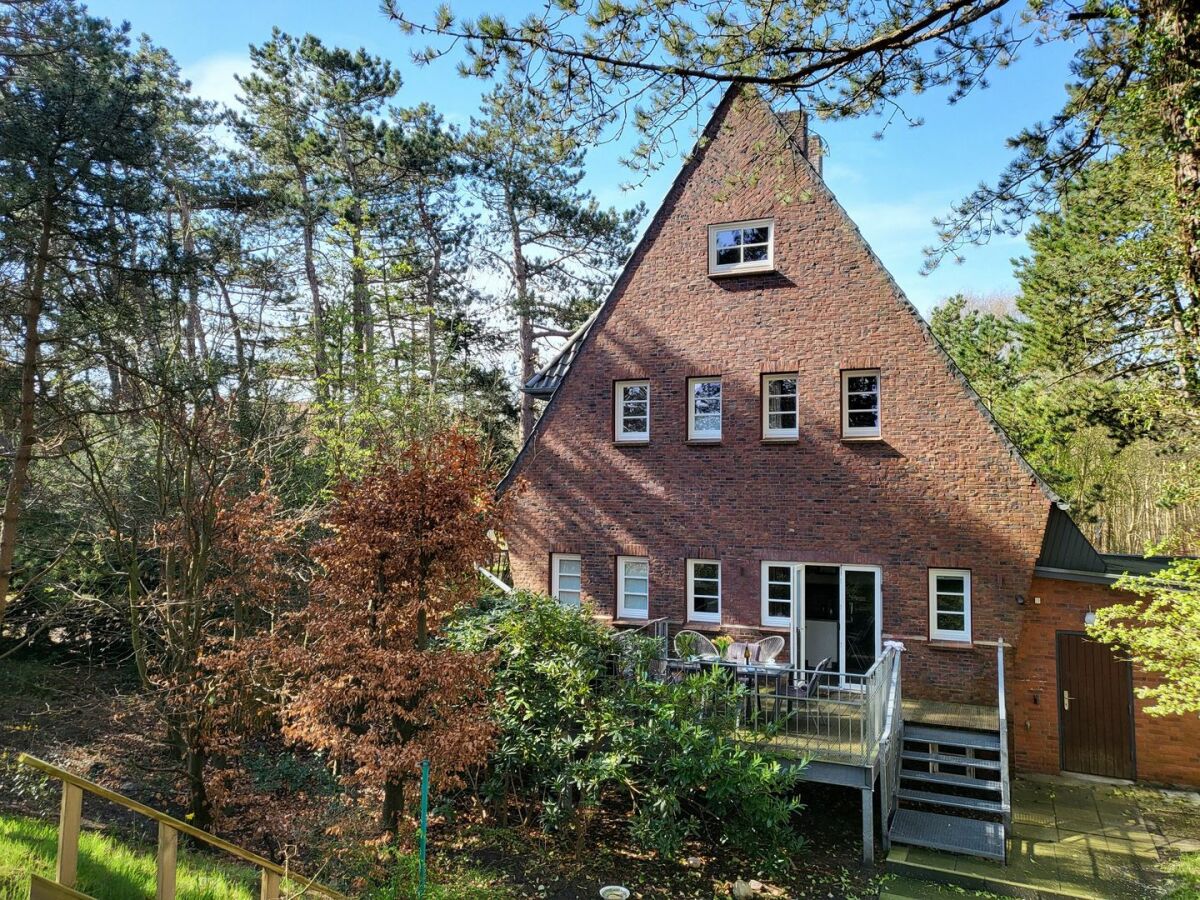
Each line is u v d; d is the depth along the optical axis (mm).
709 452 16234
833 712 13070
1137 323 20016
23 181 14023
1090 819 12344
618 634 12828
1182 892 9719
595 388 17328
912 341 14867
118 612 15156
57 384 16109
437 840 11422
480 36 7922
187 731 11719
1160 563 16234
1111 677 14281
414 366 26656
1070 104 10023
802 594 15469
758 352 15953
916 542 14633
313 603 11320
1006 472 14148
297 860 10500
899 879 10500
